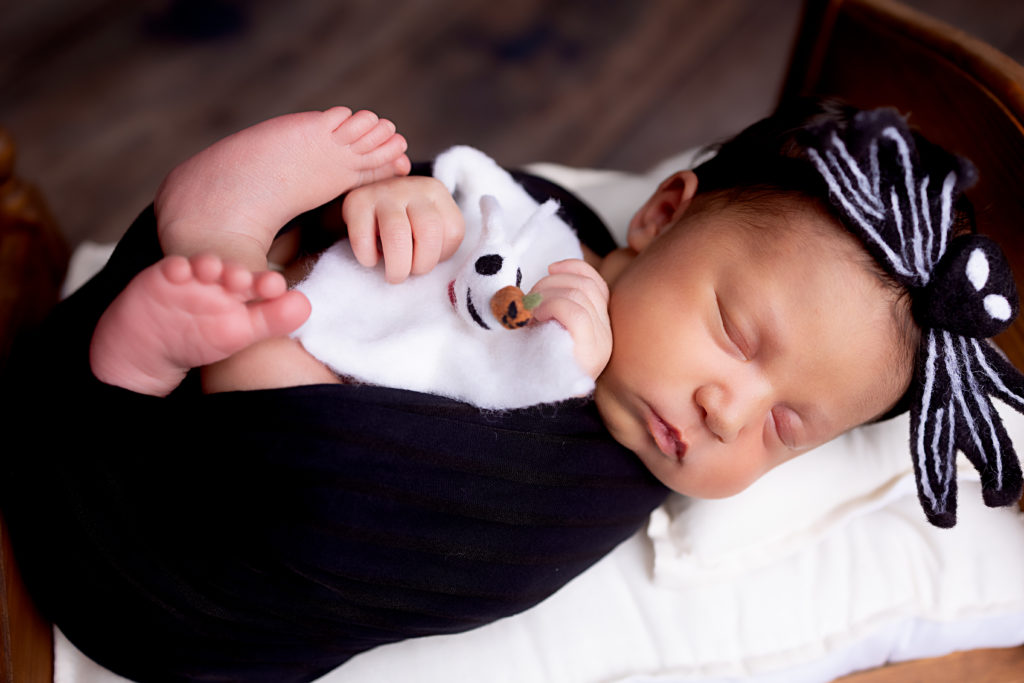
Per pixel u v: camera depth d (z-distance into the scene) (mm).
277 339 884
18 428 901
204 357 792
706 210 1032
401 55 2406
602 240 1189
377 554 897
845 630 1111
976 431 966
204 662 971
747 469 996
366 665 1056
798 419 974
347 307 906
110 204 2010
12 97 2182
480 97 2340
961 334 919
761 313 928
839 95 1460
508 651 1078
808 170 963
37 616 970
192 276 728
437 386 887
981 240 913
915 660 1152
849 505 1159
